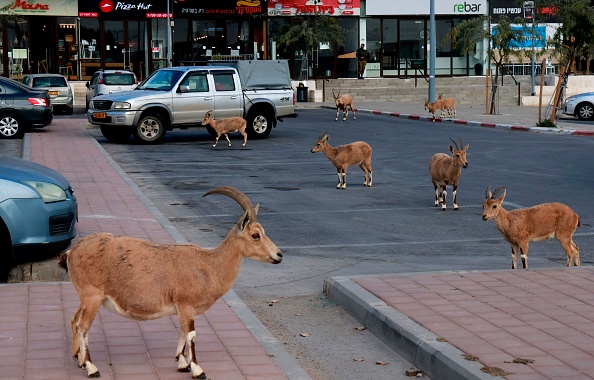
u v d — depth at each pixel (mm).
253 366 6855
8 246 9781
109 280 6477
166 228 12680
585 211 14664
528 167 20422
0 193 9688
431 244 12398
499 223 10453
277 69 28250
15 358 6906
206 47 50562
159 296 6473
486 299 8672
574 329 7648
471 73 53812
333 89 49188
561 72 35688
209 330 7797
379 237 12891
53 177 10188
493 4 52969
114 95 26344
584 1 32062
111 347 7270
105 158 21219
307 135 29172
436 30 53219
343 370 7227
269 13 50469
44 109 26609
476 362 6734
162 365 6832
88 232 12086
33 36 48000
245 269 10914
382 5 51906
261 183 18297
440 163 15172
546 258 11461
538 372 6523
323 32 49000
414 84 51156
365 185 17953
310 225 13789
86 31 48688
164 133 26297
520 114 38000
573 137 28188
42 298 8688
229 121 25266
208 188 17500
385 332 7949
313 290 9883
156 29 49500
